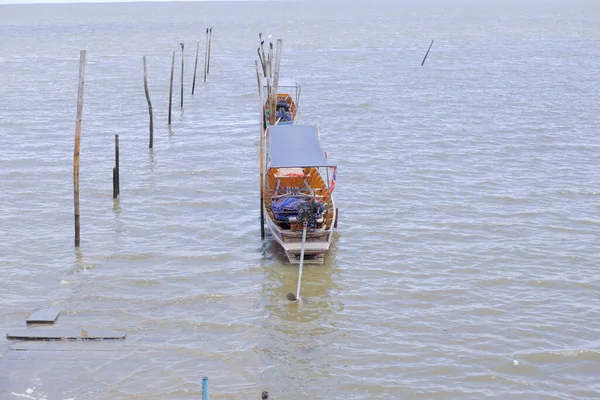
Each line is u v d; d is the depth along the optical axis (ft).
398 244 90.33
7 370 61.77
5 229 94.89
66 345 66.13
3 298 75.41
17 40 405.80
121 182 115.44
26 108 179.52
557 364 64.03
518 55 297.33
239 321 71.61
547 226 95.40
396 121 162.50
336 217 92.02
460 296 76.59
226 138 147.74
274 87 133.90
